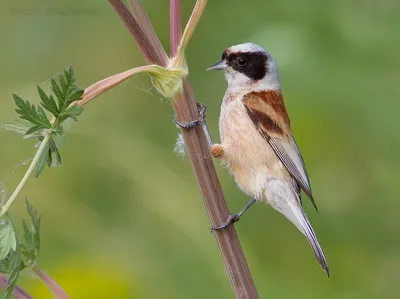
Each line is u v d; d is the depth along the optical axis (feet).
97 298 33.42
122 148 38.60
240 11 40.40
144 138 39.86
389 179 37.47
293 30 36.91
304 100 37.06
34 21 42.91
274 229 38.75
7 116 37.11
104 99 40.81
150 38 19.89
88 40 43.06
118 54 42.73
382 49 36.70
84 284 33.50
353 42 36.81
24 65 42.50
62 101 17.13
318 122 37.42
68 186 38.32
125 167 38.01
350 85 36.55
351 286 36.76
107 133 39.11
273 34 36.96
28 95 37.70
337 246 37.83
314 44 36.99
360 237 37.78
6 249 16.34
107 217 37.83
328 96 36.99
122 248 36.78
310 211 38.65
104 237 37.22
